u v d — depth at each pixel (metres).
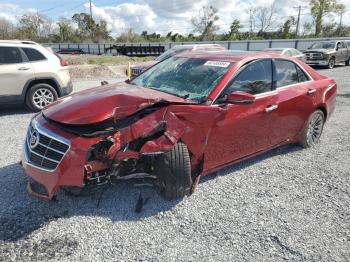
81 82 14.96
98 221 3.38
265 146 4.76
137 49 39.69
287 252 2.98
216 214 3.55
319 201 3.89
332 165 4.96
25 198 3.81
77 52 47.09
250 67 4.41
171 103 3.54
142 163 3.59
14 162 4.87
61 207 3.62
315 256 2.93
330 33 59.84
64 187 3.42
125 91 3.98
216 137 3.92
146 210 3.59
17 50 8.20
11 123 7.31
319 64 22.09
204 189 4.09
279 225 3.38
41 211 3.55
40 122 3.52
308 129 5.49
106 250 2.96
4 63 7.99
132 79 5.02
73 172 3.19
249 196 3.96
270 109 4.51
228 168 4.75
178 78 4.40
